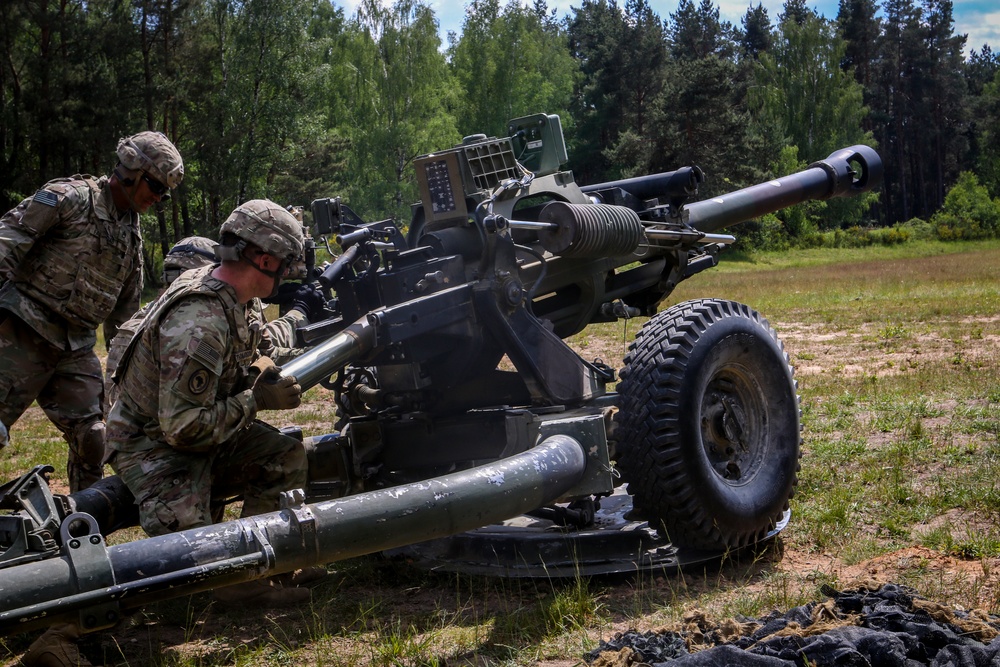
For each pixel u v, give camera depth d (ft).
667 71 228.02
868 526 15.60
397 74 180.24
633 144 182.39
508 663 10.77
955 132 354.54
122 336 14.07
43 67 123.13
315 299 15.52
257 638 12.05
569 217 14.32
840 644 9.45
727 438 14.29
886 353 37.27
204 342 11.27
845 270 124.47
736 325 14.20
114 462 12.00
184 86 134.41
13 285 14.99
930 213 354.95
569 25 338.75
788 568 13.89
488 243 14.48
